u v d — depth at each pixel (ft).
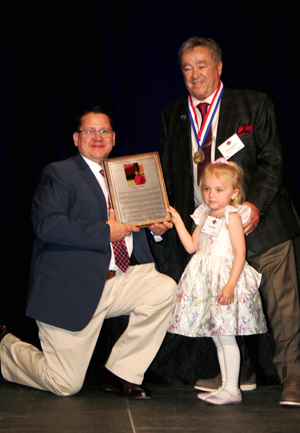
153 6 10.26
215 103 8.36
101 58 10.32
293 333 7.63
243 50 10.39
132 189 7.93
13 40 10.02
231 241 7.34
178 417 6.60
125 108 10.24
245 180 8.08
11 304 9.94
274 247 7.99
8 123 9.92
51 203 7.59
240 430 6.10
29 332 9.96
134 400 7.39
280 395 7.70
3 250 9.95
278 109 10.47
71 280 7.43
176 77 10.32
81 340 7.48
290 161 10.51
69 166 7.95
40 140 10.14
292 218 8.25
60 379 7.43
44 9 10.11
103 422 6.39
